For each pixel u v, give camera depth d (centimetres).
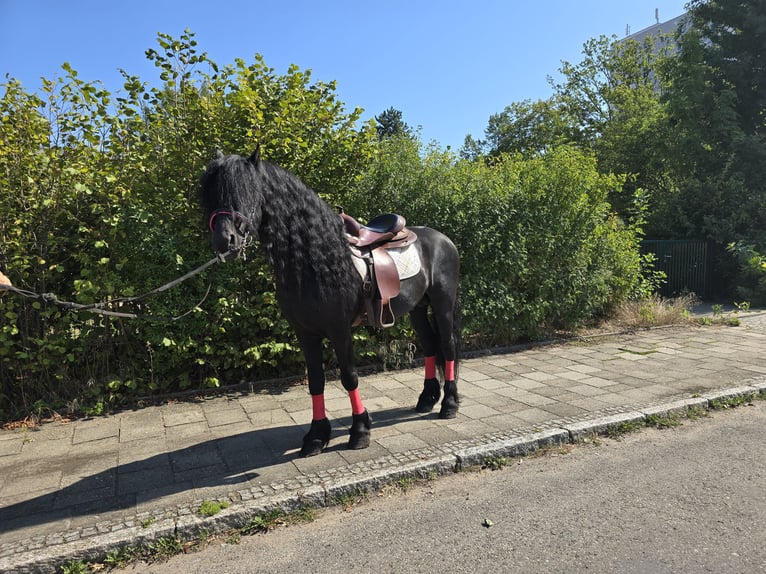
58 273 495
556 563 250
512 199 716
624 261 858
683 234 1309
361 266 376
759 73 1290
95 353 502
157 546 272
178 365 537
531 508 304
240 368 562
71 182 473
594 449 392
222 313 527
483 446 374
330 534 284
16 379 488
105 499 313
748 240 1185
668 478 338
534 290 748
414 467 343
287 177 335
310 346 370
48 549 262
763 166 1224
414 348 642
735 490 319
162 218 520
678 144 1334
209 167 307
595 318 887
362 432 380
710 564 246
